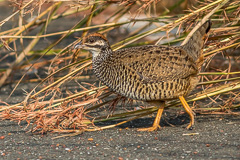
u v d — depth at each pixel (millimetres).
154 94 9672
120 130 10258
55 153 8688
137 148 8852
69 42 21453
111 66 9977
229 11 11195
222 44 10703
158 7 18719
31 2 10875
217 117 11023
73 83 15172
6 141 9531
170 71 9594
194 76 10070
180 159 8141
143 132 10008
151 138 9516
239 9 10812
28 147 9094
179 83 9680
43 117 10586
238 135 9477
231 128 10016
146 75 9570
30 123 11047
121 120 11242
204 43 9930
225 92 10797
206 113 11273
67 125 10422
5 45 10914
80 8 12586
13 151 8852
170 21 10945
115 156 8414
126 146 9000
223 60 14578
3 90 14859
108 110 12094
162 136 9641
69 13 12695
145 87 9648
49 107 10625
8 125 10852
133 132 10055
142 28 14781
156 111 10750
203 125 10375
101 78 10273
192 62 9781
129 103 12703
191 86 10055
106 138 9609
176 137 9523
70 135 9789
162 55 9750
